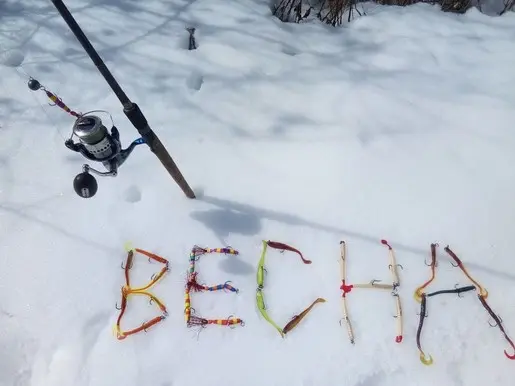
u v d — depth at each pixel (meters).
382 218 0.88
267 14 1.23
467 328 0.79
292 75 1.09
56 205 0.90
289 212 0.89
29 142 0.98
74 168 0.95
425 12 1.25
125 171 0.93
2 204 0.90
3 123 1.01
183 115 1.02
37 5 1.21
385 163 0.94
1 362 0.76
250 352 0.77
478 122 1.00
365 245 0.86
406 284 0.82
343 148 0.96
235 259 0.85
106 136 0.69
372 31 1.20
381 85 1.07
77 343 0.77
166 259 0.85
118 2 1.24
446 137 0.98
